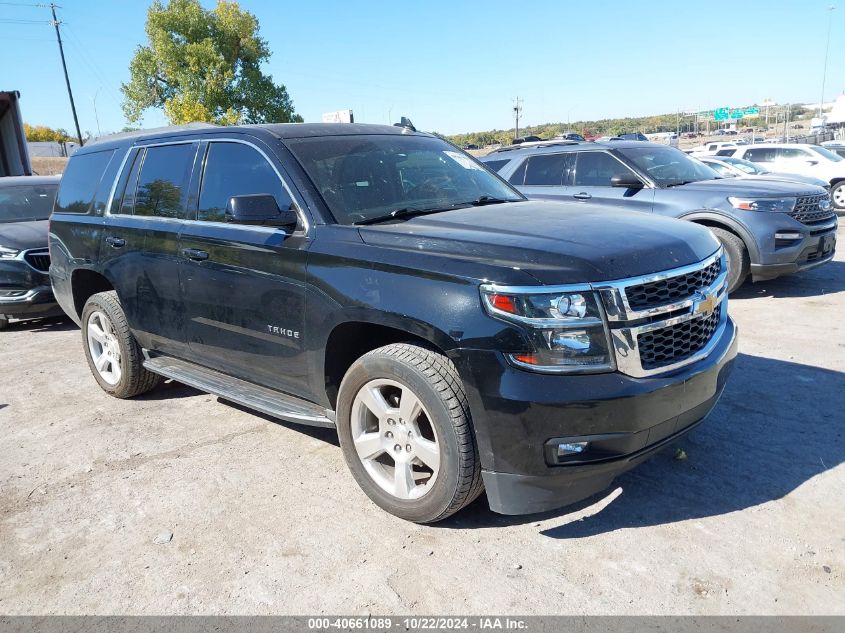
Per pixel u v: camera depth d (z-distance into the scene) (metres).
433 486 3.07
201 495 3.64
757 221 7.39
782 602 2.59
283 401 3.91
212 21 43.12
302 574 2.91
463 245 3.06
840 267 9.35
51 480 3.91
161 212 4.54
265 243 3.67
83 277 5.37
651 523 3.17
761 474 3.56
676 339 3.00
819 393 4.61
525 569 2.88
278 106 45.22
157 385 5.35
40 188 9.66
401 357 3.06
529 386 2.74
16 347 7.21
